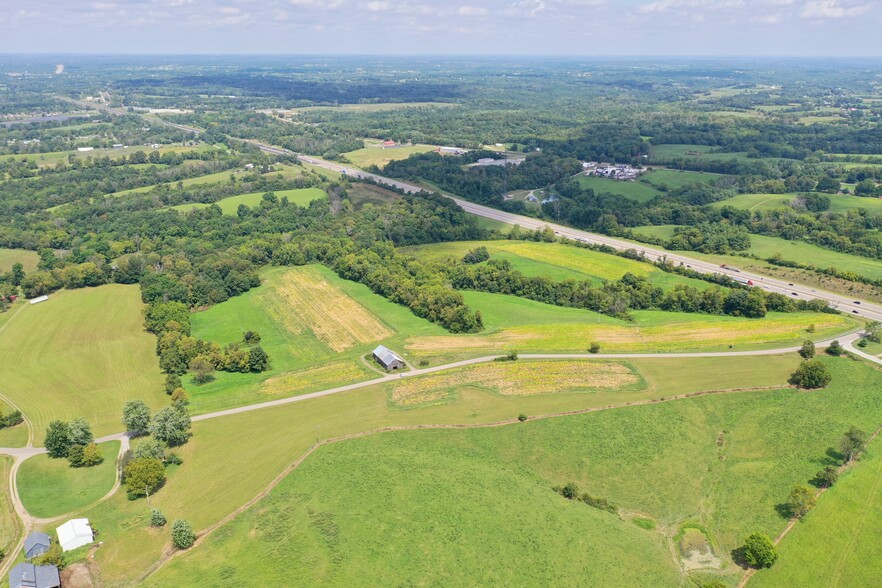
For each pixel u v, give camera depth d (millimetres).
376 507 102000
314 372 155125
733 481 113750
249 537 98062
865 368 147750
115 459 122750
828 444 121875
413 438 124688
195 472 116750
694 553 98500
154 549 97062
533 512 101312
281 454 121125
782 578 93812
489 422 130375
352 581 87812
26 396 147500
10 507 108562
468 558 91500
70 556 95750
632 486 112625
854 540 99812
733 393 139250
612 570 91062
